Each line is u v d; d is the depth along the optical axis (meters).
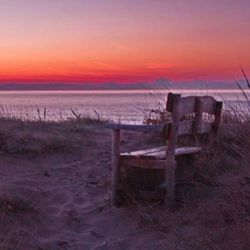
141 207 6.39
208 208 6.11
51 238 5.67
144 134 10.58
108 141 10.49
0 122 11.01
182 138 8.39
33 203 6.55
